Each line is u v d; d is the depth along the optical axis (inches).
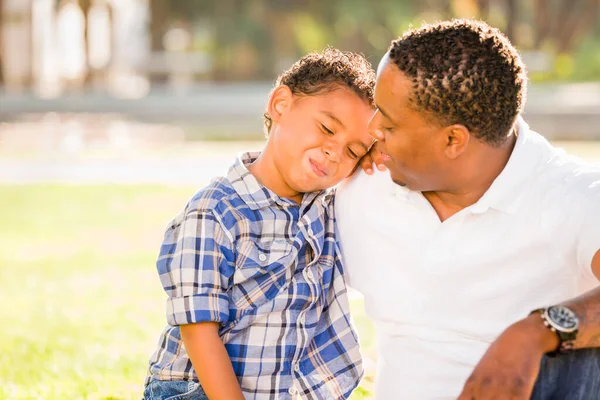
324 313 115.4
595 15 1201.4
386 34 1270.9
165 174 530.6
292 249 109.7
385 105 98.3
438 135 96.9
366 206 109.7
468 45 94.7
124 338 202.4
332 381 114.3
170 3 1290.6
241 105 942.4
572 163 101.3
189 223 107.5
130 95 1071.0
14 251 331.6
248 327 109.0
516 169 99.0
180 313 105.3
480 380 86.0
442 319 105.3
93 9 1316.4
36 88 1205.7
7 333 209.5
